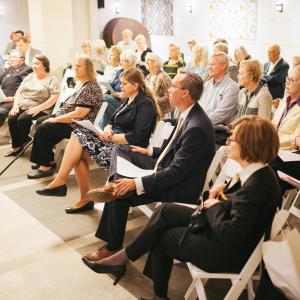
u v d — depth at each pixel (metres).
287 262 1.70
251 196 1.77
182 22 10.27
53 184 3.38
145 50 7.65
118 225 2.58
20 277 2.54
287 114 3.06
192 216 2.02
